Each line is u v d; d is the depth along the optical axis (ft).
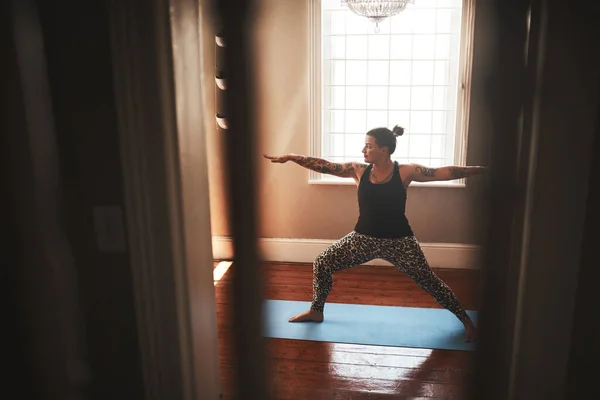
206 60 13.34
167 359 5.00
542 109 4.10
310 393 8.47
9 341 4.92
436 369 9.16
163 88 4.40
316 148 14.17
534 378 4.63
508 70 4.20
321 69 13.74
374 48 13.94
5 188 4.63
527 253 4.39
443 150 14.29
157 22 4.25
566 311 4.41
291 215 14.73
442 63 13.82
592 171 4.10
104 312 4.94
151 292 4.83
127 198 4.59
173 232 4.70
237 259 4.77
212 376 5.66
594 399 4.54
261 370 5.12
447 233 14.20
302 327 10.85
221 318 10.98
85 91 4.43
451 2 13.38
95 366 5.11
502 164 4.37
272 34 13.53
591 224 4.20
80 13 4.27
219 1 4.10
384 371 9.12
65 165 4.60
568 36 3.95
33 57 4.37
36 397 5.11
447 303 10.18
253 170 4.50
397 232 10.09
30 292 4.85
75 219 4.72
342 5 13.55
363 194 10.11
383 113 14.26
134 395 5.16
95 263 4.82
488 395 4.79
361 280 13.55
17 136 4.51
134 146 4.49
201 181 5.05
